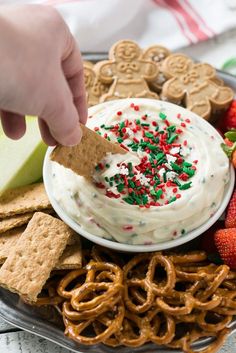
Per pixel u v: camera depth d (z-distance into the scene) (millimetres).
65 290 385
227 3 576
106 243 384
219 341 375
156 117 420
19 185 432
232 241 386
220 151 412
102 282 381
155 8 576
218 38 572
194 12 578
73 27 547
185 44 560
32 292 366
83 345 374
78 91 330
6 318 388
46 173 411
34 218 397
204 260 404
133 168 393
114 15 555
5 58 249
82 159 368
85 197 384
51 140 337
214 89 484
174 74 490
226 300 375
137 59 496
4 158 431
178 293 372
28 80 255
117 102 435
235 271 393
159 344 369
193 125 420
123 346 374
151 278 377
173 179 394
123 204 379
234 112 469
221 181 401
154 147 404
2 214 408
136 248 382
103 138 378
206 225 393
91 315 362
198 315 375
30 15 268
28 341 399
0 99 256
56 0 559
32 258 379
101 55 520
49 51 264
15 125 323
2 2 565
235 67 547
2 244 403
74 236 399
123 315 371
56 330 382
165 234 383
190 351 368
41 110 267
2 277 372
